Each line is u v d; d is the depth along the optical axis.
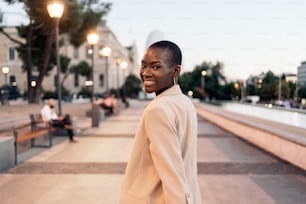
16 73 32.94
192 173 1.49
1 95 28.80
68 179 5.02
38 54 22.41
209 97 33.84
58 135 9.66
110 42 48.75
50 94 39.16
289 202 4.06
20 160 6.34
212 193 4.39
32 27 19.08
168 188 1.27
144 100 42.56
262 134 7.72
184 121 1.43
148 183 1.41
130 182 1.45
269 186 4.71
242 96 17.62
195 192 1.48
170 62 1.46
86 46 47.69
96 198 4.17
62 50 46.31
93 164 6.02
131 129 11.45
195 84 34.66
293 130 6.27
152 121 1.34
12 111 17.33
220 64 34.56
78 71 40.03
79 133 10.39
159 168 1.30
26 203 3.98
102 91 48.50
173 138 1.33
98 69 48.31
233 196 4.28
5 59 30.61
